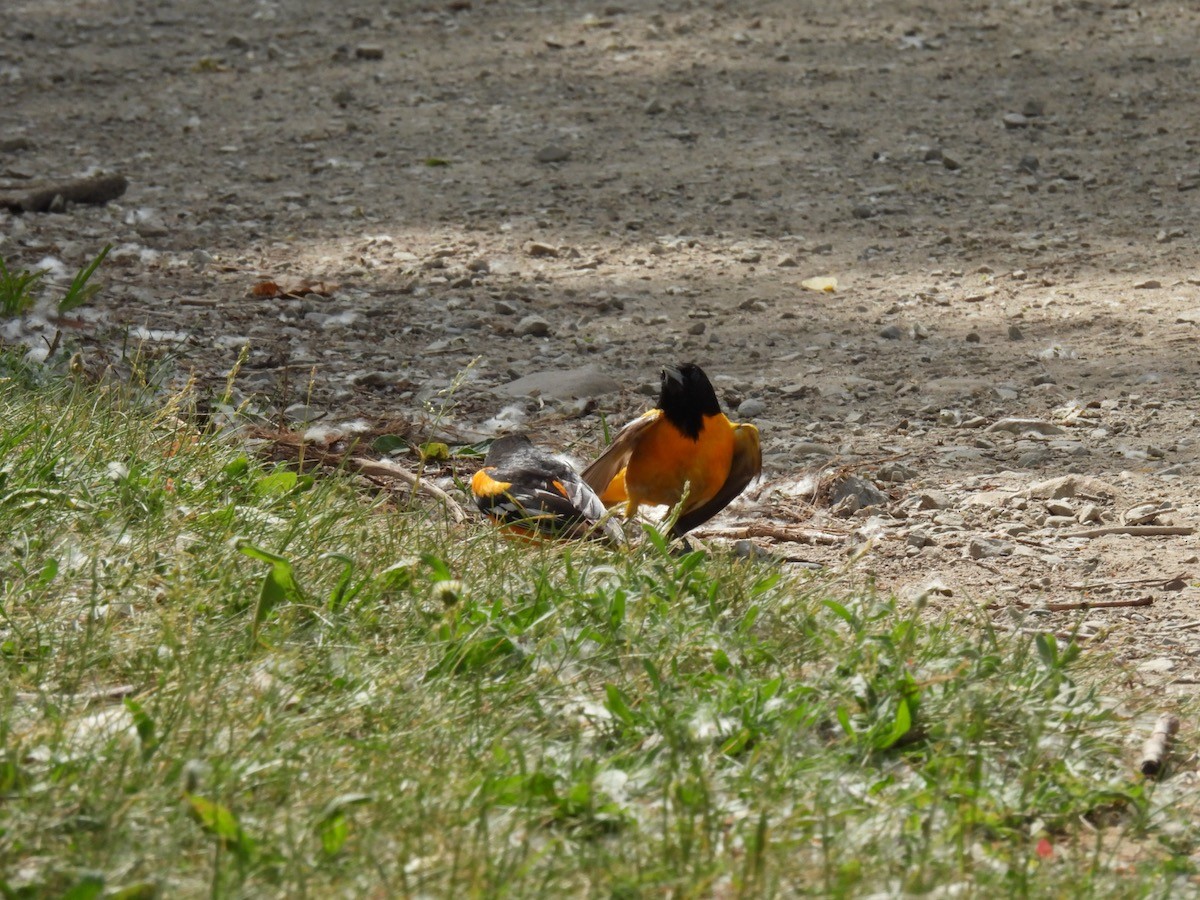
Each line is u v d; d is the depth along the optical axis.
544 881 5.21
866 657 7.15
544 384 13.90
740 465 10.48
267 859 5.22
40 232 19.47
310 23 33.72
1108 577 9.64
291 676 6.77
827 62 28.97
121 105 27.67
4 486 8.51
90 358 13.32
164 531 8.36
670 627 7.48
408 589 7.91
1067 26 30.77
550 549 8.79
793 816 5.74
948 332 15.95
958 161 22.98
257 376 13.89
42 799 5.46
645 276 18.20
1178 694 7.71
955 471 11.84
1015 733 6.82
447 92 27.98
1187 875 5.79
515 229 20.31
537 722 6.65
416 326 16.03
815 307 16.95
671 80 28.17
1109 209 20.67
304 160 24.06
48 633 7.05
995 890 5.40
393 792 5.71
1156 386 13.89
